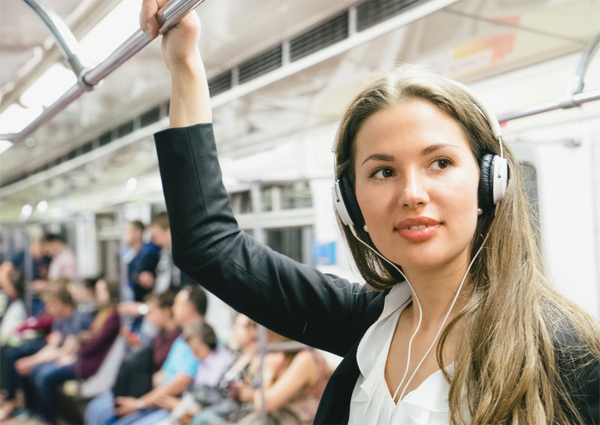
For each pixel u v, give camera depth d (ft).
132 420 10.38
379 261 2.56
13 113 9.78
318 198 9.11
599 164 8.09
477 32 6.31
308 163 11.91
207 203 2.66
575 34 6.49
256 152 13.35
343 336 2.76
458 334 2.01
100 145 14.65
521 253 2.01
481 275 2.08
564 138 8.36
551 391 1.75
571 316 1.86
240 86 8.96
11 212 27.73
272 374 8.21
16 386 17.02
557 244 8.45
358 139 2.08
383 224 1.96
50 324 18.19
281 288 2.67
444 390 1.94
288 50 7.86
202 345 10.27
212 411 9.18
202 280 2.67
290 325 2.72
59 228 20.83
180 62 2.73
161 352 11.62
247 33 7.60
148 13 2.70
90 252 16.98
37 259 20.36
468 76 8.04
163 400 10.50
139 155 14.65
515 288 1.92
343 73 7.66
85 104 11.27
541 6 5.62
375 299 2.65
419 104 1.92
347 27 6.88
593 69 7.45
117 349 14.10
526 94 8.26
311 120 10.62
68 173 18.03
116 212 16.17
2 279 20.49
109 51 3.76
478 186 2.03
